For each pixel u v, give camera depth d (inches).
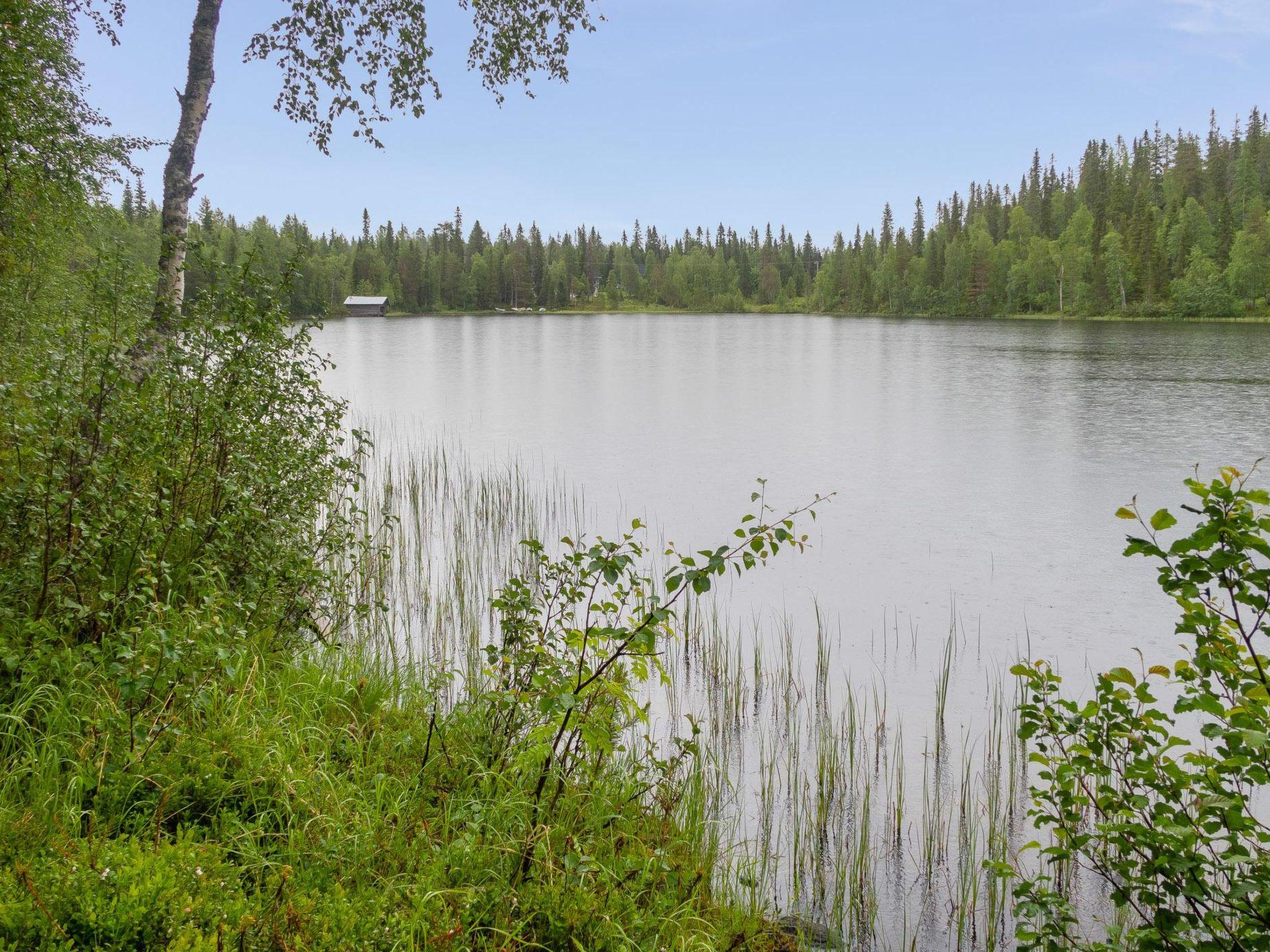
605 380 1514.5
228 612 231.0
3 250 379.9
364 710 218.4
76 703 180.1
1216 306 3403.1
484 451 820.6
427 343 2625.5
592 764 207.9
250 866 140.4
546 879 158.9
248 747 175.0
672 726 282.8
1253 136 5570.9
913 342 2559.1
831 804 239.9
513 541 503.8
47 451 205.6
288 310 295.1
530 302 6486.2
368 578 350.3
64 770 163.8
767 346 2482.8
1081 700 304.5
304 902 128.1
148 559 198.8
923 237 6806.1
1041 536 522.3
